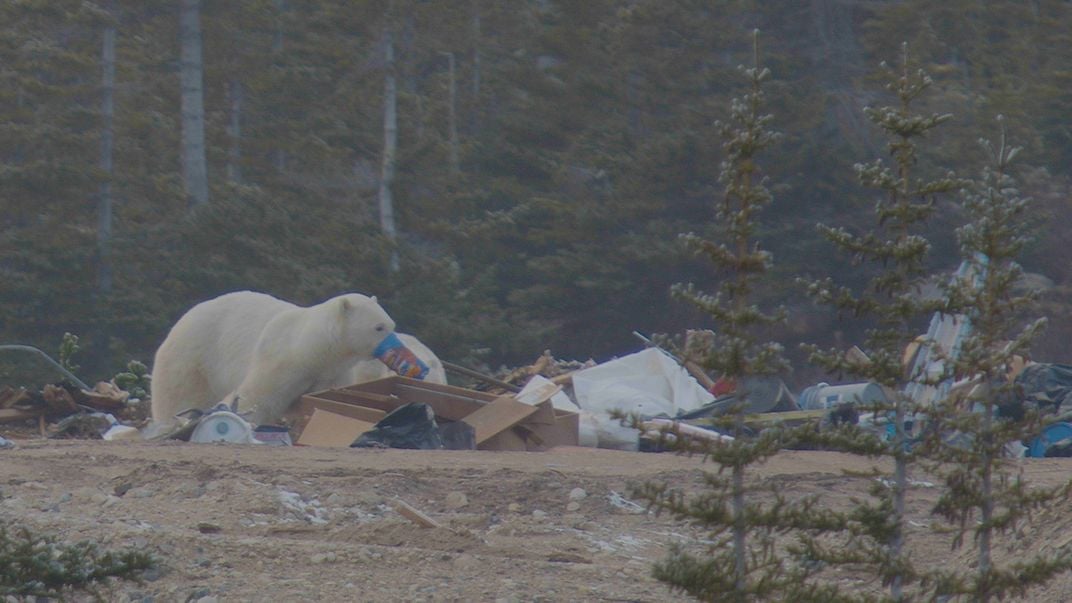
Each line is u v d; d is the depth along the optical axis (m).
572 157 160.50
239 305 57.16
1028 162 155.12
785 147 148.12
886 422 19.95
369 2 160.62
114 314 134.62
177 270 137.50
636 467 40.31
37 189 144.75
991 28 184.25
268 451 40.38
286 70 163.38
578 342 148.62
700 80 158.38
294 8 172.75
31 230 142.88
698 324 145.12
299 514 31.64
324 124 164.62
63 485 33.28
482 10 176.88
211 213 139.00
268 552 26.61
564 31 161.00
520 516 33.47
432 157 160.62
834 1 164.75
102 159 153.88
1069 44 177.62
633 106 161.75
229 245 139.12
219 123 170.25
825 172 146.88
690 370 61.16
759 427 43.34
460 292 142.00
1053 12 182.88
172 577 24.95
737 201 19.06
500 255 153.25
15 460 35.97
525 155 163.38
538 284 149.62
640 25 158.38
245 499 32.22
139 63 165.50
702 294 19.08
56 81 168.00
